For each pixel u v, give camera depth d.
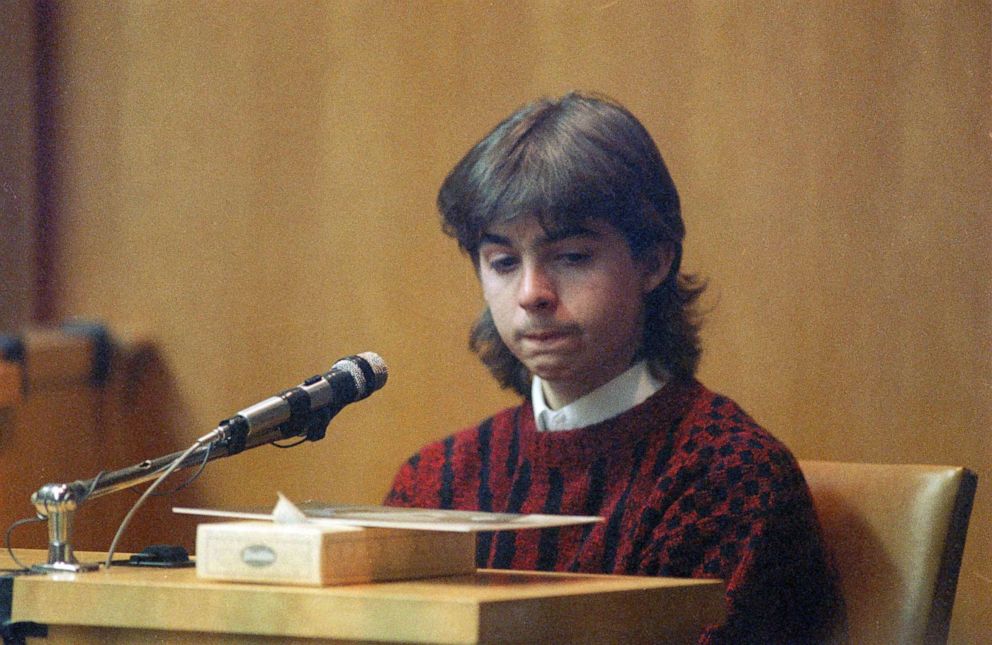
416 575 4.33
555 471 6.55
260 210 14.65
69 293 15.16
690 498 6.09
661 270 6.66
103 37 15.18
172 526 13.85
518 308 6.36
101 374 14.49
